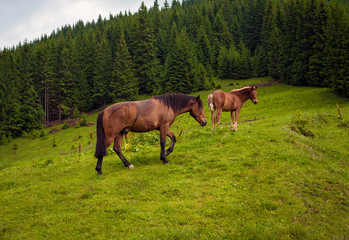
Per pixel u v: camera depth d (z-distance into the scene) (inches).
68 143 1998.0
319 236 177.3
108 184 277.6
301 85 2461.9
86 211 220.8
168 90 3105.3
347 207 221.9
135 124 311.0
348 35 1571.1
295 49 2437.3
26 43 4173.2
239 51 4010.8
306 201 226.2
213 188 252.2
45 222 207.5
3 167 463.2
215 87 3115.2
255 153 339.6
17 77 3102.9
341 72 1603.1
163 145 330.0
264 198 227.6
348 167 322.3
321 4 2228.1
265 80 3117.6
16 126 2667.3
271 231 180.2
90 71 3508.9
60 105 3061.0
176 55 3107.8
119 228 191.6
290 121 589.6
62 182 305.0
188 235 177.3
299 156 324.5
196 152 371.2
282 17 3061.0
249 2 4963.1
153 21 4859.7
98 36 4404.5
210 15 5039.4
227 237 175.2
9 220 217.0
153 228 188.5
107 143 299.0
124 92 3065.9
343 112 927.0
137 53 3636.8
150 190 255.1
